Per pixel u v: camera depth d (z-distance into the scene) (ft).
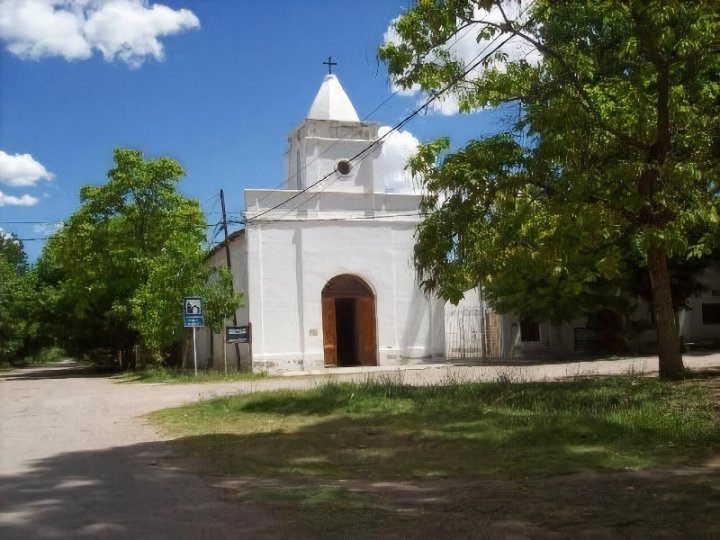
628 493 23.94
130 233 111.04
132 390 72.69
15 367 191.72
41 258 157.48
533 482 26.21
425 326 101.35
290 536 20.04
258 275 94.17
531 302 89.51
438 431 35.99
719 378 49.93
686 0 37.63
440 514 22.18
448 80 44.57
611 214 46.09
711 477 25.71
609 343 101.14
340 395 49.37
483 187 44.16
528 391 48.55
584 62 42.55
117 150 110.01
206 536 20.02
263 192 95.25
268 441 36.14
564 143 40.50
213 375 86.53
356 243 98.73
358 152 99.91
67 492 25.58
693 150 45.55
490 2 39.70
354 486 26.68
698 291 95.76
